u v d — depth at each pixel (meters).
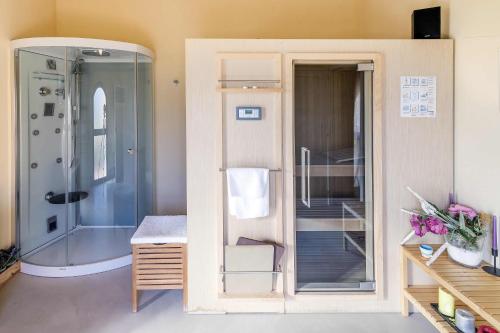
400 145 2.16
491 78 1.87
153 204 3.53
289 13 3.53
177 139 3.54
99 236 3.40
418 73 2.15
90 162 3.58
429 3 2.41
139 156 3.47
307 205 2.22
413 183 2.17
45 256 2.93
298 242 2.22
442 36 2.27
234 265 2.10
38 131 3.11
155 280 2.19
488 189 1.89
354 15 3.53
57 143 3.31
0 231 2.75
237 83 2.12
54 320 2.09
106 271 2.82
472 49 2.01
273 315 2.15
